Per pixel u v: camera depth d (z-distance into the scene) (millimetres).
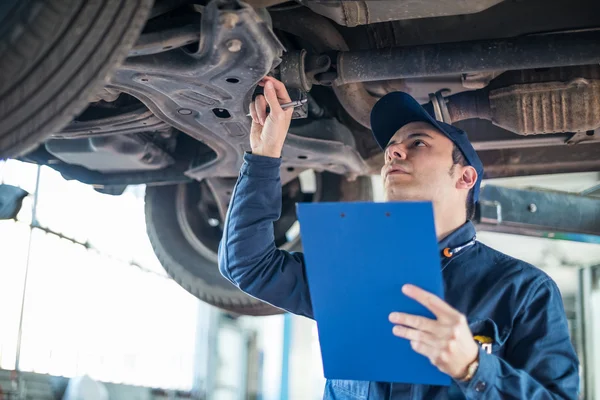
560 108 2275
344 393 1710
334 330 1448
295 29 2227
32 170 6828
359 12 1932
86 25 1499
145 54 1821
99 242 8086
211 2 1658
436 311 1310
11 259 6480
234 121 2219
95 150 2623
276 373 12750
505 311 1637
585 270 5074
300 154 2512
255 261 1852
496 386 1377
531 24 2264
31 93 1512
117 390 8102
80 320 7559
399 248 1318
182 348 9977
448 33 2311
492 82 2357
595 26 2230
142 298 9031
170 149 2840
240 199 1868
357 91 2420
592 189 3568
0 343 6289
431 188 1813
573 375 1551
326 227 1344
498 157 2877
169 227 3230
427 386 1562
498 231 3314
